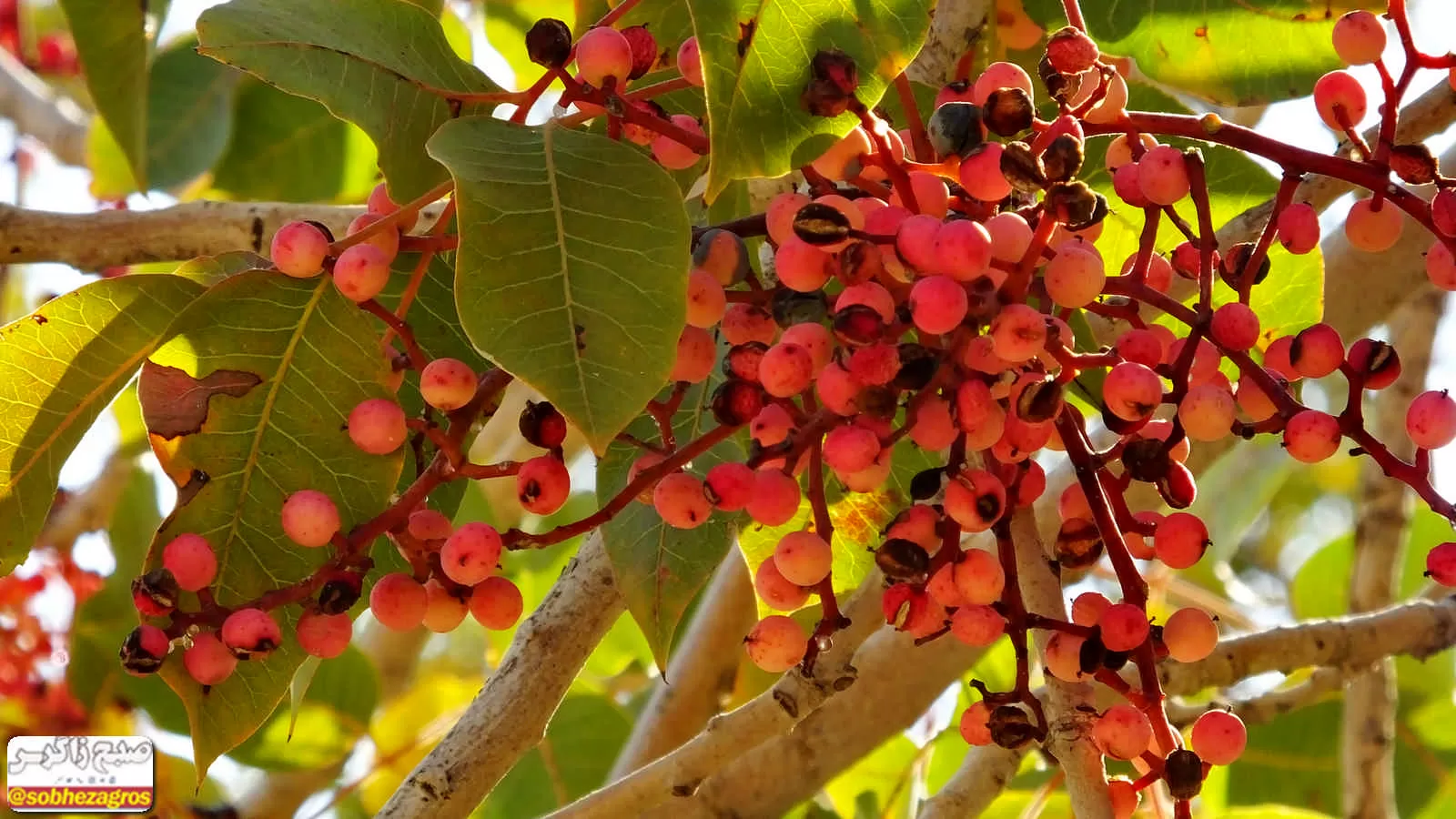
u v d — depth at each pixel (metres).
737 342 0.40
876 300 0.37
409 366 0.41
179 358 0.40
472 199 0.37
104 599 0.68
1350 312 0.52
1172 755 0.37
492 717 0.45
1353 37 0.38
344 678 0.67
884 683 0.51
